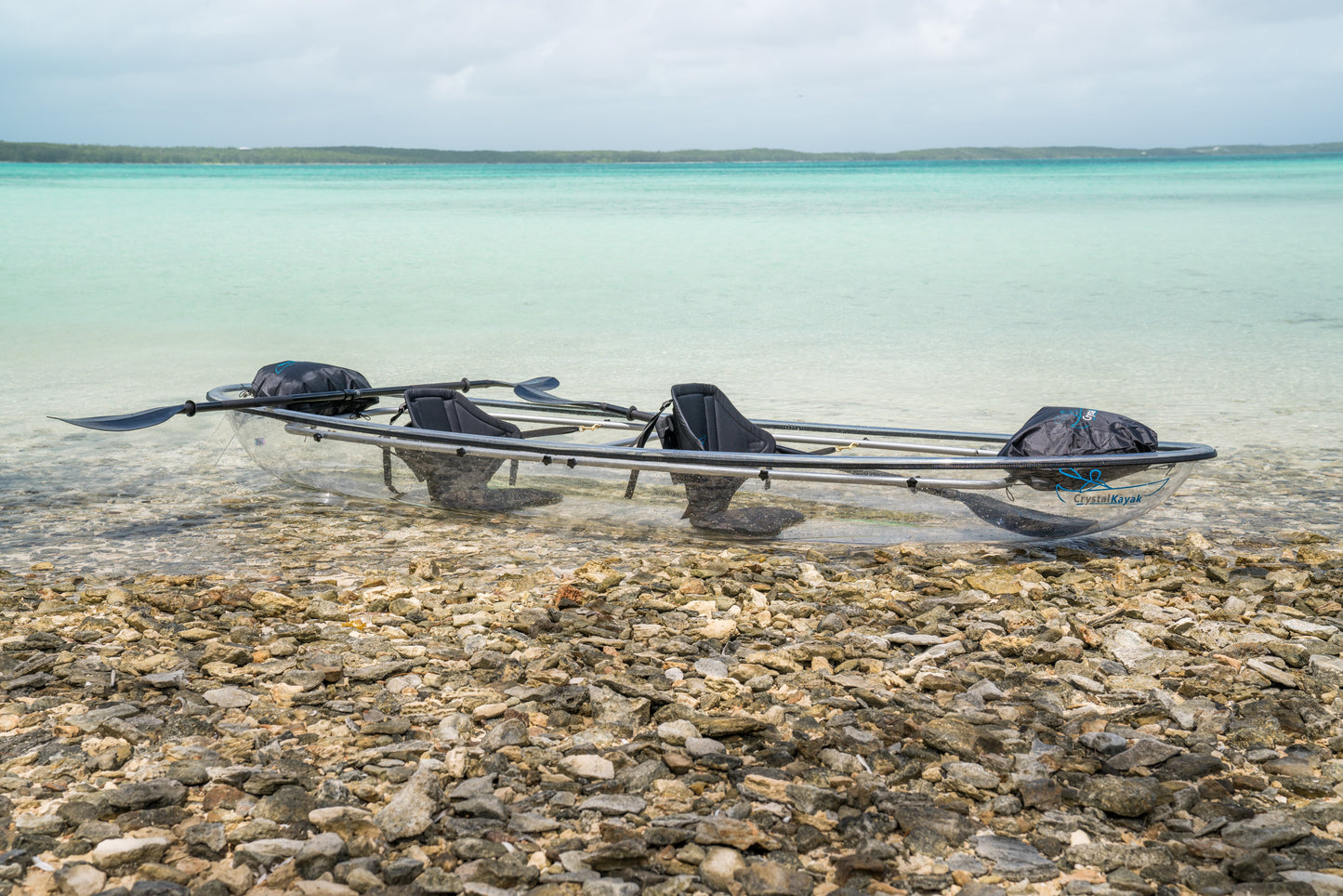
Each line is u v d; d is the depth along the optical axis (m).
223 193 61.12
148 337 13.84
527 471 6.05
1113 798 2.99
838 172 139.25
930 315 15.36
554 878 2.62
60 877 2.57
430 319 15.37
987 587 5.03
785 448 6.74
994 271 20.84
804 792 3.03
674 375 11.10
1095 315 15.20
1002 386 10.42
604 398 9.92
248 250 25.83
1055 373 11.08
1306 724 3.53
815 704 3.71
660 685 3.88
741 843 2.76
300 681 3.82
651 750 3.33
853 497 5.49
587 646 4.20
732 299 17.22
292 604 4.68
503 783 3.11
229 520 6.38
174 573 5.36
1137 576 5.25
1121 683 3.91
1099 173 107.62
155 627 4.44
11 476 7.43
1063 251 24.64
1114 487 5.24
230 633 4.32
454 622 4.52
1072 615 4.65
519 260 23.56
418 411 6.42
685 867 2.69
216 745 3.34
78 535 6.05
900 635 4.38
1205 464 7.63
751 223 35.09
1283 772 3.20
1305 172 99.00
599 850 2.73
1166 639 4.33
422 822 2.84
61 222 35.41
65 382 10.98
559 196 58.81
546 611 4.60
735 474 5.55
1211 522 6.31
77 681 3.83
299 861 2.65
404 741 3.41
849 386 10.46
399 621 4.56
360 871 2.62
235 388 7.32
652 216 39.47
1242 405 9.48
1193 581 5.11
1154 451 5.28
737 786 3.11
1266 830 2.82
